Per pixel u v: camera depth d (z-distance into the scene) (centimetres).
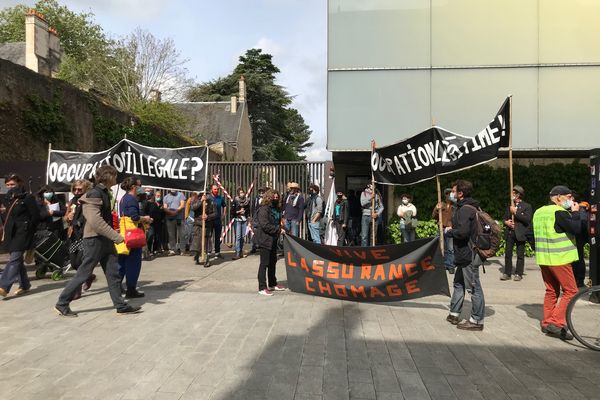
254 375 417
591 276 725
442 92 1182
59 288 771
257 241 736
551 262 541
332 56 1208
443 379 414
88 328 552
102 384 395
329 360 456
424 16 1186
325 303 682
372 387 396
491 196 1218
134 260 710
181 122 2520
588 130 1148
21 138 1220
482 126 1172
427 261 634
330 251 694
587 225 784
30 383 396
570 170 1205
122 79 2588
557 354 485
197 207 1059
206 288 788
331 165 1359
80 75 2466
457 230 557
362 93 1200
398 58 1192
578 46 1150
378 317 612
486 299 739
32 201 719
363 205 1163
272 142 4744
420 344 508
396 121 1191
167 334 531
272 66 4859
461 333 550
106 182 623
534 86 1161
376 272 663
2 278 694
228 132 3994
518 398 379
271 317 605
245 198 1191
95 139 1515
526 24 1163
